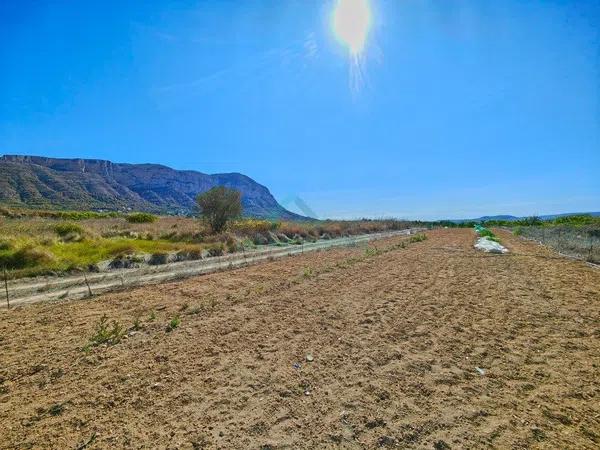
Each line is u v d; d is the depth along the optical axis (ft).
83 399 13.91
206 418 12.48
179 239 73.26
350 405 13.26
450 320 23.57
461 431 11.58
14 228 65.98
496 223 208.33
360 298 29.68
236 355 18.15
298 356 17.93
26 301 30.14
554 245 70.54
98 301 29.91
